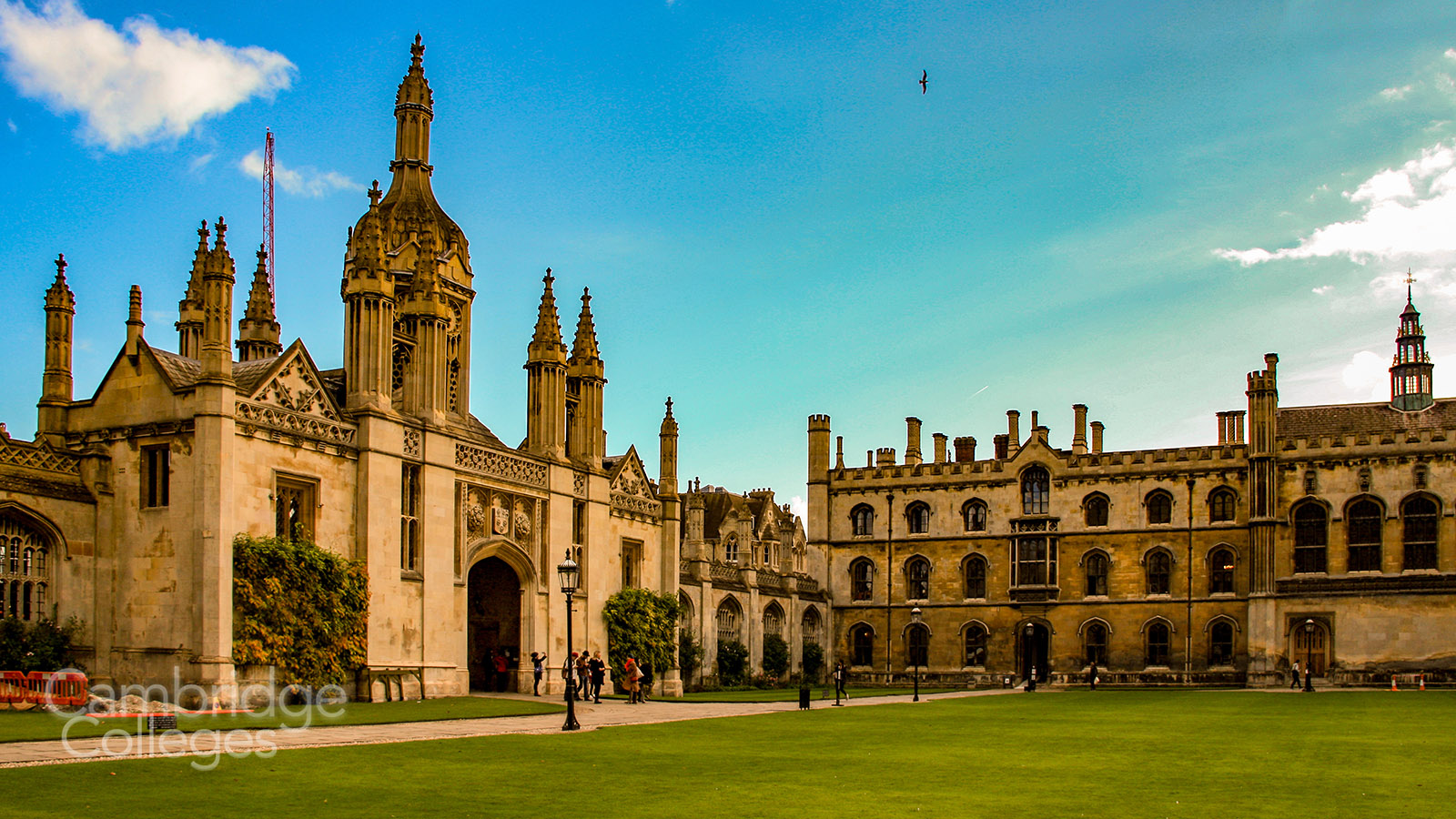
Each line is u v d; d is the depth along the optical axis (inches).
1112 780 802.8
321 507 1571.1
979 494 3316.9
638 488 2332.7
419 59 2156.7
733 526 3457.2
